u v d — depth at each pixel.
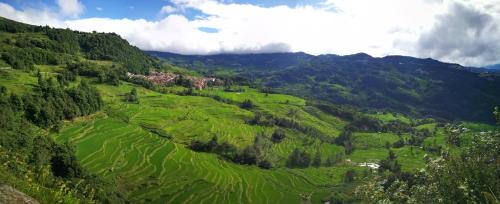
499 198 13.19
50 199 11.09
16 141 87.00
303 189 139.88
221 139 175.38
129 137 147.88
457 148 15.42
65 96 148.62
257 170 154.62
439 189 15.05
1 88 133.75
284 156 180.75
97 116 162.12
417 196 15.77
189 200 111.38
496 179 13.77
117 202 83.00
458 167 14.45
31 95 135.62
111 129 151.00
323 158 184.38
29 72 184.88
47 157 84.75
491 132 14.99
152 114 185.12
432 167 15.51
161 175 122.50
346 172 160.25
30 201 8.54
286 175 154.12
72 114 146.00
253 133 196.12
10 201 8.07
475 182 13.86
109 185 93.25
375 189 17.05
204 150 161.12
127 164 124.38
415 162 160.62
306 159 174.88
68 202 11.59
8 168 14.27
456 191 14.27
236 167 151.38
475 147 14.89
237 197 120.12
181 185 118.88
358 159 186.88
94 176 90.50
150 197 107.38
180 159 139.00
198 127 183.50
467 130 15.80
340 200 118.00
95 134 141.25
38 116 127.69
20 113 121.19
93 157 122.38
